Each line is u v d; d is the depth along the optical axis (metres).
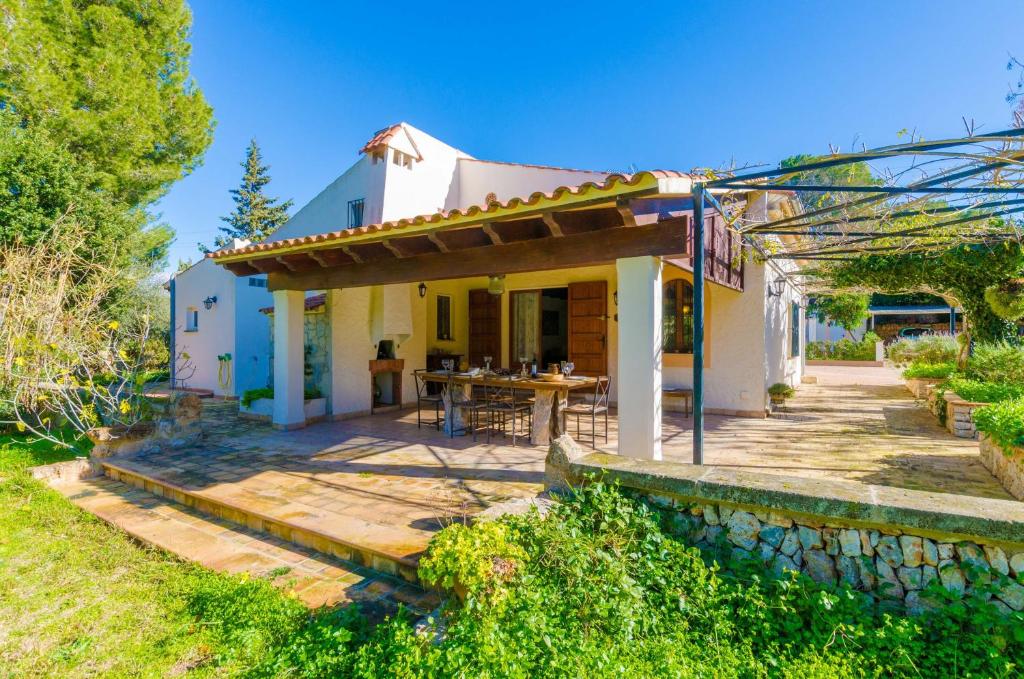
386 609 2.97
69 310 7.49
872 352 22.27
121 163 11.20
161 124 11.93
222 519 4.52
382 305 9.62
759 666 2.22
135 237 11.05
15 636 2.73
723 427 7.87
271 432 7.99
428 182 10.98
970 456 5.80
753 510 2.92
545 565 2.76
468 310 12.40
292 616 2.80
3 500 4.93
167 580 3.33
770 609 2.52
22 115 9.88
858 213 5.68
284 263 7.43
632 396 4.83
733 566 2.82
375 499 4.61
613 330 10.37
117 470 5.82
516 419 9.16
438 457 6.24
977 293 8.66
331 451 6.61
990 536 2.28
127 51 11.12
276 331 8.31
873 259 9.13
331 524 3.99
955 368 9.77
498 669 2.04
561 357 12.68
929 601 2.46
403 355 10.47
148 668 2.44
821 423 8.20
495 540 2.71
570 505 3.26
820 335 28.17
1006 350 7.93
